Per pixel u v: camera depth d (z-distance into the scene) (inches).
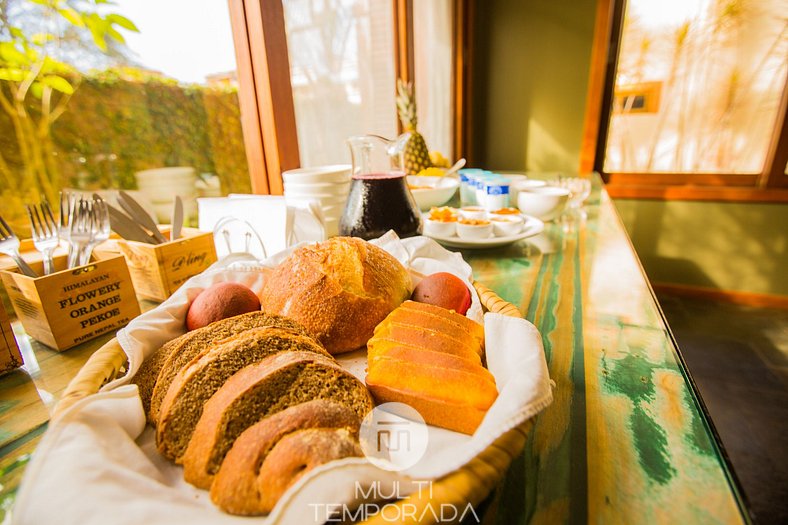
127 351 17.4
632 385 18.0
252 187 42.6
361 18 56.8
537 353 15.3
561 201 45.7
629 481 13.0
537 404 12.4
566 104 98.6
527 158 106.5
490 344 17.9
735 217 91.0
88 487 10.7
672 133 92.7
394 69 68.4
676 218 95.5
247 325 19.5
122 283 23.2
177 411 15.0
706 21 83.2
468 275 26.4
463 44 92.8
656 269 100.6
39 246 22.7
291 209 30.9
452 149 97.0
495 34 99.0
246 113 39.7
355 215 31.5
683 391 17.5
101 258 25.1
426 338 17.9
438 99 87.0
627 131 95.9
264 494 11.4
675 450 14.1
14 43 25.0
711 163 92.0
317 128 50.4
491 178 52.2
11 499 12.6
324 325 20.9
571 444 14.6
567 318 24.8
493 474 10.6
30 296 20.3
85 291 21.7
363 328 21.4
